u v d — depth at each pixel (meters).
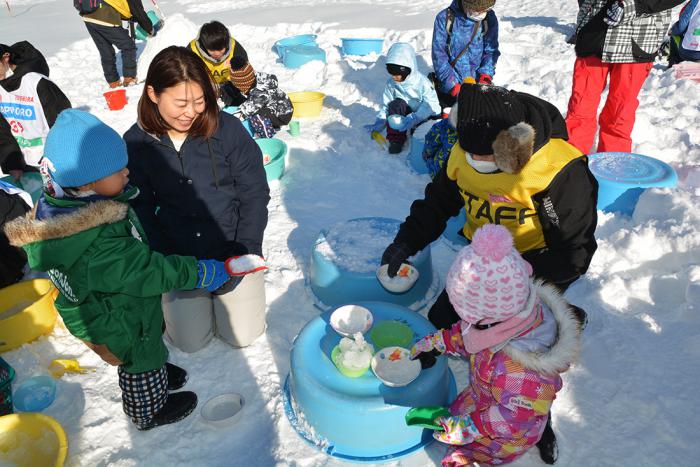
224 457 2.38
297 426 2.46
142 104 2.43
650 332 2.87
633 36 4.07
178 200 2.68
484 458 2.15
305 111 6.14
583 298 3.16
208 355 2.96
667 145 4.84
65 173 1.92
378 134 5.39
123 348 2.24
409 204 4.42
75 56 10.07
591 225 2.33
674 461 2.22
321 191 4.69
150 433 2.51
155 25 10.61
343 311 2.71
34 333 3.06
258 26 11.19
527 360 1.88
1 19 14.63
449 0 13.02
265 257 3.79
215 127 2.52
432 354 2.42
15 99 4.33
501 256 1.80
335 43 9.82
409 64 5.10
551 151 2.30
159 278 2.12
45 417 2.27
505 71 7.17
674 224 3.42
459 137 2.24
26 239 1.92
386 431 2.27
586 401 2.52
